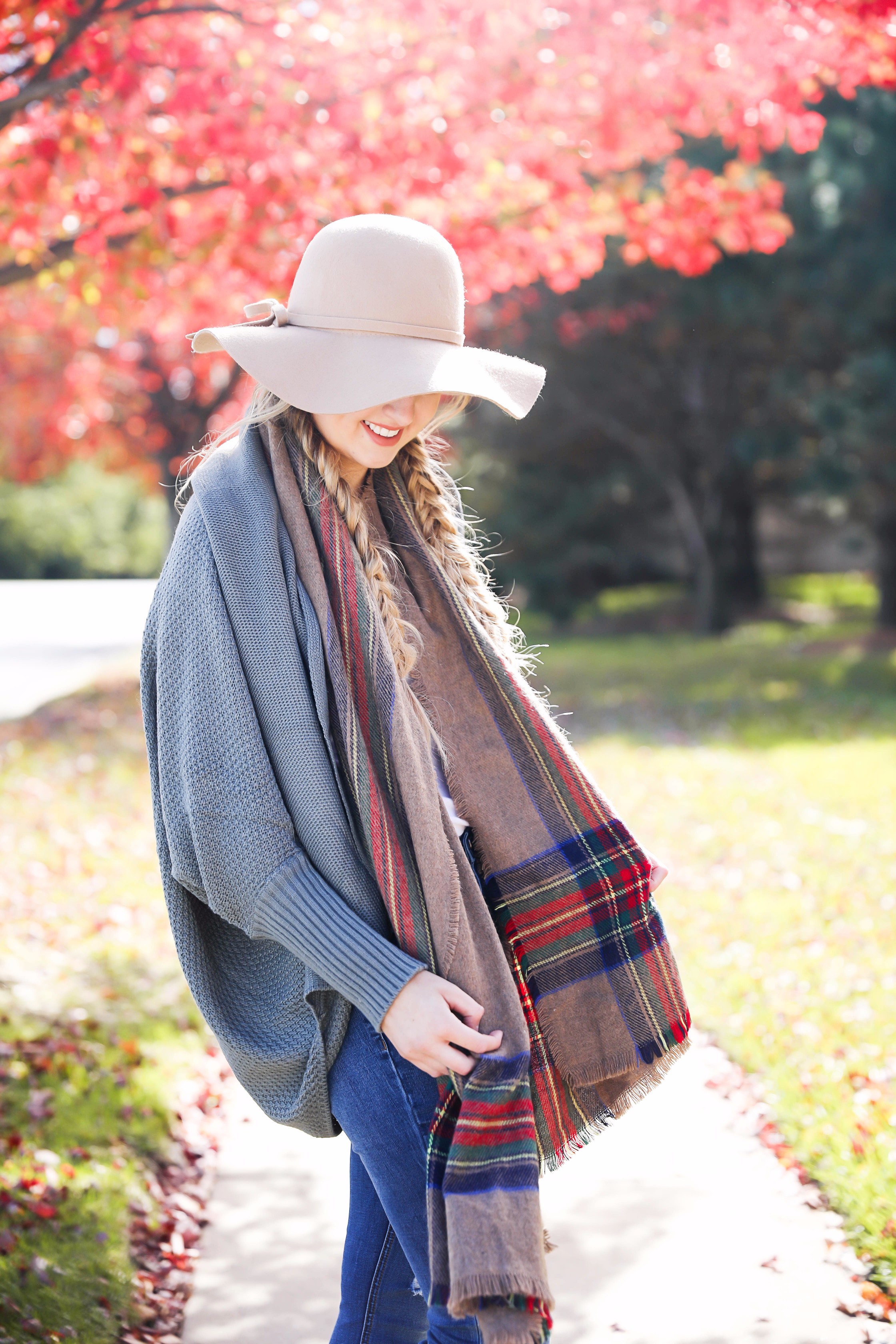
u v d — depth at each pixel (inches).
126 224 179.6
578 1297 98.7
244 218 184.2
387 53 175.6
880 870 228.2
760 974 175.2
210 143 171.0
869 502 733.3
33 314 388.2
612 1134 130.4
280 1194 120.3
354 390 58.4
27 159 174.9
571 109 186.1
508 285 213.9
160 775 60.3
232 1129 136.4
